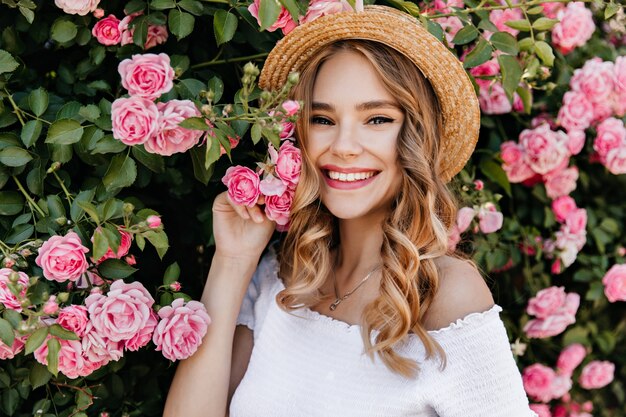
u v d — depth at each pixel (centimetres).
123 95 178
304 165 190
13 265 164
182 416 193
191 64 203
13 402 187
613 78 260
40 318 157
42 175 180
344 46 183
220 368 195
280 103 161
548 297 275
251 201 179
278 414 189
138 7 183
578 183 299
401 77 183
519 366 288
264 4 167
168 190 211
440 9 219
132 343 168
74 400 195
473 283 183
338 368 184
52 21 193
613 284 289
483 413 173
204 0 184
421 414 178
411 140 186
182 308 173
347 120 183
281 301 201
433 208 188
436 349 175
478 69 245
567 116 262
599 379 310
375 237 200
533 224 279
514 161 260
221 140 161
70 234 162
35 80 197
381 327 183
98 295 164
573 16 258
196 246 221
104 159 183
